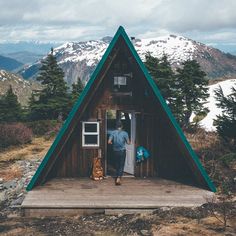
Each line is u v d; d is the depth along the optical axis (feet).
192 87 110.42
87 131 48.62
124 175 50.01
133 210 38.73
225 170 50.37
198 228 32.81
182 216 35.99
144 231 32.99
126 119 59.06
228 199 40.11
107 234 33.60
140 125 48.78
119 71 47.83
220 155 57.16
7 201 47.42
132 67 47.16
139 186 45.47
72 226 35.94
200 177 44.57
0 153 80.64
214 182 46.85
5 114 154.30
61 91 154.51
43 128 110.52
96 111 48.16
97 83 46.14
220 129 52.65
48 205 38.68
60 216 38.88
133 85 48.19
